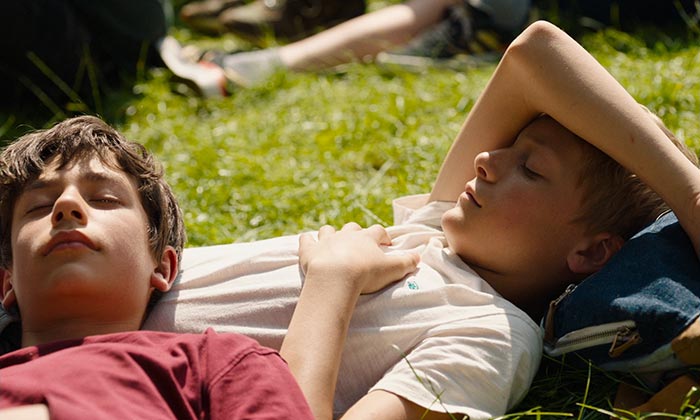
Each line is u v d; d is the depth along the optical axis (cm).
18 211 182
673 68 340
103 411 146
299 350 174
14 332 192
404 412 172
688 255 181
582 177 195
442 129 320
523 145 198
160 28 391
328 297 182
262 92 376
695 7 406
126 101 371
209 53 396
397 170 305
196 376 160
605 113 190
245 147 328
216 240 267
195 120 363
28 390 148
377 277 191
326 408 169
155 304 196
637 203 198
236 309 194
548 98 197
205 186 296
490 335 182
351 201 278
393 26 400
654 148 187
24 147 189
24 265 175
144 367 157
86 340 166
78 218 175
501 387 178
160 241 193
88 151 186
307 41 403
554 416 182
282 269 200
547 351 191
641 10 411
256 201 287
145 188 192
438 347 181
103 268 175
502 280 200
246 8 450
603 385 189
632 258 184
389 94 353
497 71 210
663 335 172
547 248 196
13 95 371
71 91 369
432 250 204
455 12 396
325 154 319
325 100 359
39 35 355
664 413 170
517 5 394
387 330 187
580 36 406
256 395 157
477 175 199
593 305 181
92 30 382
